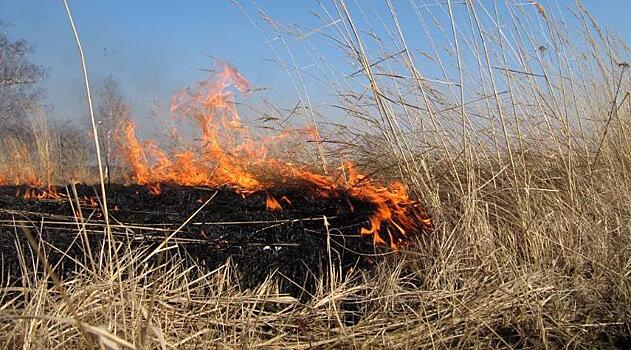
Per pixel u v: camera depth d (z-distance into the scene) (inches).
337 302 97.2
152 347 75.7
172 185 125.6
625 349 90.8
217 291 95.5
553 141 142.3
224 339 82.6
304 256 102.5
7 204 105.9
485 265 108.0
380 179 135.4
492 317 94.7
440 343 87.9
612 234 119.6
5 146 234.8
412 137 138.9
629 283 101.6
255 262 100.8
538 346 88.7
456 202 126.0
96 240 98.2
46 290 81.9
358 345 86.6
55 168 226.1
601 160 140.7
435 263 106.0
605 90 150.5
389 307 97.1
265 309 95.4
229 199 112.7
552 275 104.7
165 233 101.0
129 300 81.7
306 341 88.0
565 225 120.2
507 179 134.0
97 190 122.0
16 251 94.6
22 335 72.4
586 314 98.3
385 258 106.6
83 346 73.8
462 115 131.0
